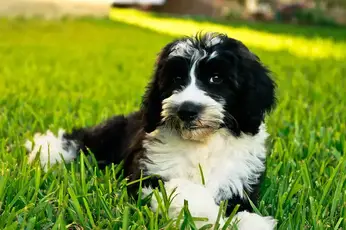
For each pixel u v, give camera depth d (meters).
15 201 0.97
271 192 1.08
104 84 2.33
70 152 1.29
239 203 1.05
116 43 4.34
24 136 1.38
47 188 1.05
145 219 0.95
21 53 3.41
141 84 2.34
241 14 8.38
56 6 6.99
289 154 1.26
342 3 7.93
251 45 4.38
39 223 0.92
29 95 1.93
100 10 7.52
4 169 1.09
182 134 1.04
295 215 0.97
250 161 1.08
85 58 3.33
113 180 1.10
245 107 1.08
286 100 1.90
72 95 2.00
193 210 0.94
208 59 1.05
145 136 1.12
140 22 6.66
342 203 1.02
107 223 0.93
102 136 1.28
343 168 1.18
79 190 1.02
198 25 6.57
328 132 1.41
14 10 6.62
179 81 1.07
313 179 1.14
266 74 1.12
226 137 1.08
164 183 1.02
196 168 1.06
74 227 0.93
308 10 7.99
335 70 2.90
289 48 4.32
